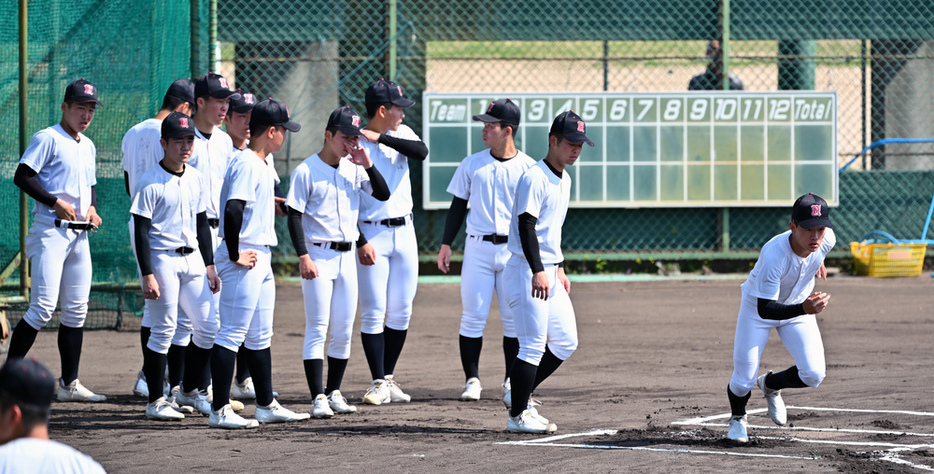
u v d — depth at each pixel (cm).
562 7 4931
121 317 3672
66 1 3494
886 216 5184
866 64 5288
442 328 3784
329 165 2358
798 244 1911
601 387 2758
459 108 4844
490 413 2420
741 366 2005
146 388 2575
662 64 5322
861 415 2350
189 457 1894
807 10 5075
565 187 2100
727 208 5053
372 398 2536
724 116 4994
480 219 2602
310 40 4825
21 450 866
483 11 4888
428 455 1920
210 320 2330
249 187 2150
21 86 3206
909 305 4228
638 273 5116
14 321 3409
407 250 2609
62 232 2425
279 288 4659
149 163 2481
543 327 2108
